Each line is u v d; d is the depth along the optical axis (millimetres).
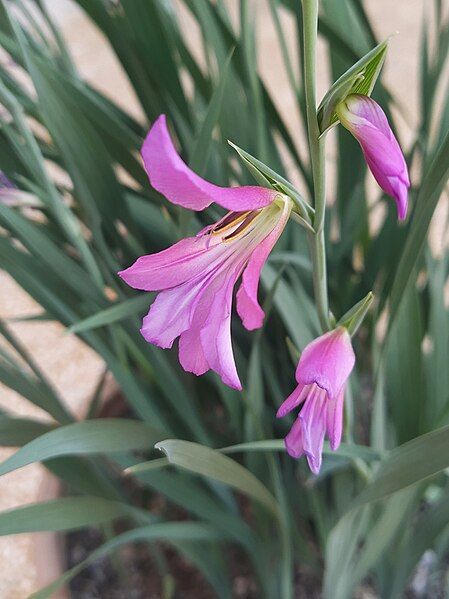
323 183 232
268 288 340
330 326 268
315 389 247
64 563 427
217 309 234
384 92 336
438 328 350
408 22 860
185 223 312
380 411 332
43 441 273
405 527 381
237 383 231
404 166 212
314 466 246
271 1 339
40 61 292
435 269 368
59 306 337
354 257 422
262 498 312
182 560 464
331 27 312
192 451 259
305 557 426
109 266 344
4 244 314
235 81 344
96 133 310
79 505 315
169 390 360
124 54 328
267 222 235
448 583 427
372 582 452
